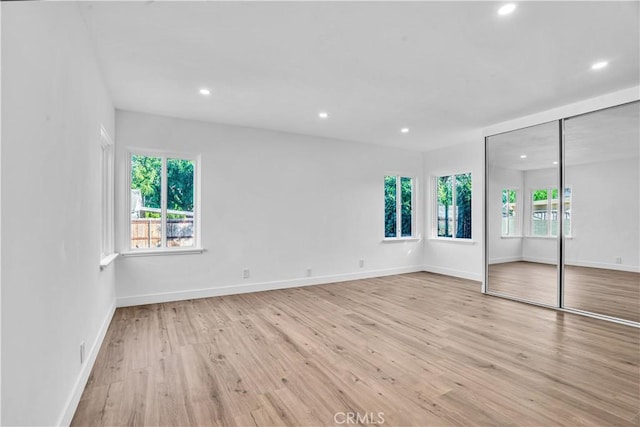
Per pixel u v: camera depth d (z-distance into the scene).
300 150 5.18
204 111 4.01
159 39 2.38
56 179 1.54
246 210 4.71
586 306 3.67
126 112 3.95
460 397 1.99
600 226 3.56
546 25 2.20
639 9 2.02
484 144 4.73
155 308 3.88
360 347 2.76
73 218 1.84
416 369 2.36
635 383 2.15
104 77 3.00
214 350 2.69
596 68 2.85
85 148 2.17
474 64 2.78
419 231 6.52
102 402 1.94
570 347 2.75
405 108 3.92
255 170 4.79
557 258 3.90
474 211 5.64
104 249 3.47
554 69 2.87
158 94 3.44
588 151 3.64
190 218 4.45
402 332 3.11
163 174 4.26
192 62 2.74
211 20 2.14
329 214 5.45
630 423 1.73
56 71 1.55
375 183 5.97
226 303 4.12
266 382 2.18
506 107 3.87
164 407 1.89
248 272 4.72
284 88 3.30
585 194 3.67
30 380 1.22
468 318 3.55
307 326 3.28
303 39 2.39
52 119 1.48
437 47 2.50
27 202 1.20
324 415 1.82
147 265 4.07
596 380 2.19
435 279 5.72
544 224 4.05
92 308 2.41
